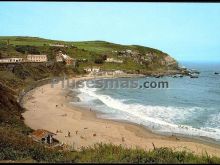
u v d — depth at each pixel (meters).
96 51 186.12
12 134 20.95
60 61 144.62
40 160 10.90
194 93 96.50
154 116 55.56
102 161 8.96
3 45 146.00
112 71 159.25
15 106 54.84
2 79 84.38
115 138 40.47
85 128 45.72
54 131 43.59
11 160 10.98
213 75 177.38
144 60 191.75
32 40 189.75
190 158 9.45
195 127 46.56
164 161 8.92
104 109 62.66
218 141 38.81
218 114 57.34
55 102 70.25
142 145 36.91
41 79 110.94
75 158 10.57
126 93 94.75
